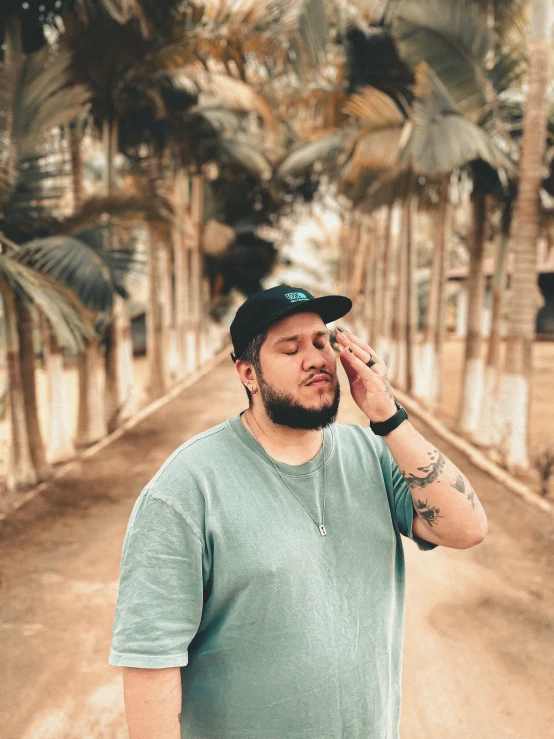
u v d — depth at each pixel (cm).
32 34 585
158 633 83
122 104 779
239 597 88
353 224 1909
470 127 616
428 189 1051
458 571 387
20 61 486
